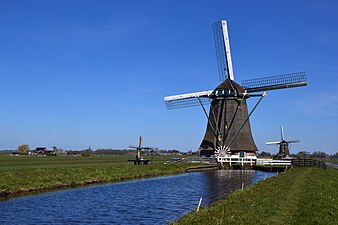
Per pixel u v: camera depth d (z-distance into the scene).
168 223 17.59
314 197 21.50
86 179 38.12
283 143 103.25
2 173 33.34
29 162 64.44
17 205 23.44
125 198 27.98
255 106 70.38
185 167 63.03
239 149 71.56
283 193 23.72
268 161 68.12
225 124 72.06
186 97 73.19
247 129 73.56
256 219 15.47
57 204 24.44
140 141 67.62
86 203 25.20
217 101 73.31
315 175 39.75
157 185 37.56
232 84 72.69
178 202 26.38
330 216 16.12
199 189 34.34
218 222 15.18
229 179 45.62
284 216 16.39
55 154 159.12
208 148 73.44
